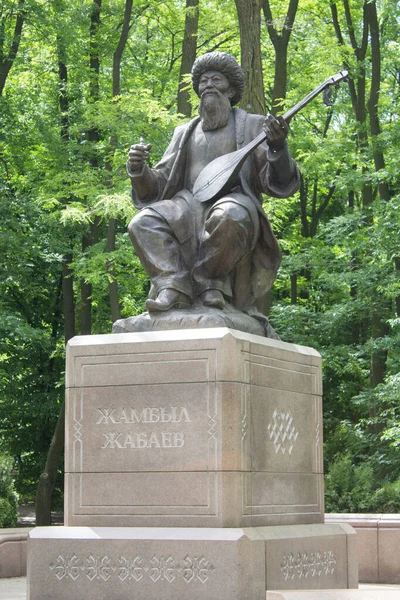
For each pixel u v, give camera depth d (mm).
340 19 26734
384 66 26703
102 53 25031
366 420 20469
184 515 7363
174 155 8680
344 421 21812
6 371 25953
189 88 18969
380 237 20500
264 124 8047
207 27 22422
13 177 25906
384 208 20594
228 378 7379
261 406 7738
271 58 26359
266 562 7230
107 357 7828
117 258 20594
